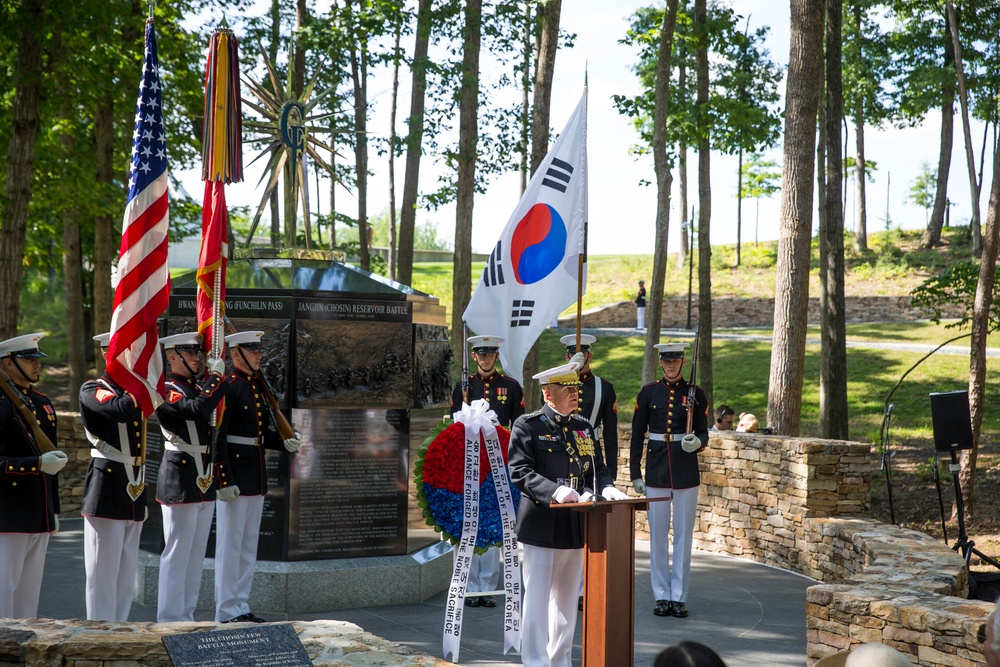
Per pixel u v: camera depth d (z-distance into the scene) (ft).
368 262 80.07
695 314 131.13
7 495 19.67
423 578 27.32
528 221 24.98
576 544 20.04
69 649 14.79
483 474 23.40
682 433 27.68
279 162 28.63
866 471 33.78
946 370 90.89
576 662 22.29
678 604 26.91
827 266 60.39
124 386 21.31
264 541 26.68
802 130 45.27
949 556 23.41
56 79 53.67
